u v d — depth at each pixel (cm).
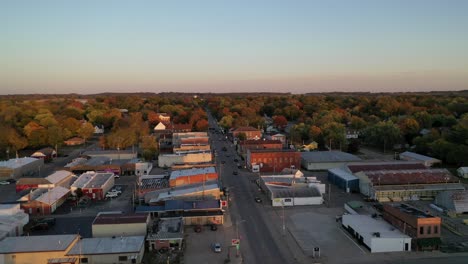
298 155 11925
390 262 5488
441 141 12788
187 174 9206
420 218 5938
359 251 5909
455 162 11931
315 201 8331
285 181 9331
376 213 7362
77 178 9812
